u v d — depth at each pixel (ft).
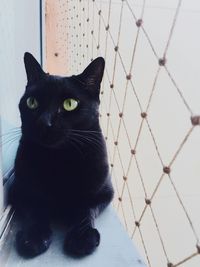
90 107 2.26
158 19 4.20
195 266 4.75
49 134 2.01
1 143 2.07
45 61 4.00
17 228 2.01
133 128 4.33
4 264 1.73
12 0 2.64
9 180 2.29
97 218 2.28
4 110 2.39
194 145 4.73
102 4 3.85
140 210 4.46
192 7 4.31
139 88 4.33
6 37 2.43
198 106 4.53
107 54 4.00
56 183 2.11
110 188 2.40
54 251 1.86
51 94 2.11
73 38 4.05
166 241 4.66
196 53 4.47
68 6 3.98
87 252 1.83
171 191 4.69
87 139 2.17
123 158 4.32
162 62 1.73
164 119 4.54
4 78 2.38
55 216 2.17
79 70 4.06
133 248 1.95
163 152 4.60
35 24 3.64
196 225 4.80
